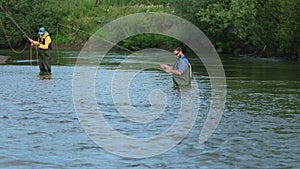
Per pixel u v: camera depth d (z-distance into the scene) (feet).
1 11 161.89
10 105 46.21
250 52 140.15
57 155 29.50
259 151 30.89
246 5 122.93
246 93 57.26
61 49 164.25
